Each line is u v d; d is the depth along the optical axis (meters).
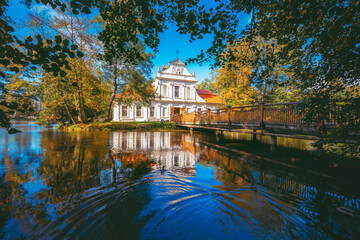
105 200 2.57
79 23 15.48
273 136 6.38
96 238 1.73
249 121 7.54
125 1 3.03
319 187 3.22
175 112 32.38
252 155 6.07
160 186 3.18
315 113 3.26
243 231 1.93
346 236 1.84
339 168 4.16
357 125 2.73
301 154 5.93
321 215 2.28
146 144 8.77
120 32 3.16
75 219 2.06
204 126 12.70
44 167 4.31
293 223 2.10
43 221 2.00
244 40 3.56
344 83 2.99
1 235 1.73
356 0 2.35
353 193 2.94
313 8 2.47
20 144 8.23
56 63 2.46
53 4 2.26
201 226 2.00
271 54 3.72
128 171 4.09
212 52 3.73
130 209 2.33
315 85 3.33
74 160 5.10
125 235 1.79
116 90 23.16
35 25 12.24
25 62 2.40
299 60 3.57
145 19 3.13
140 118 28.12
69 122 26.27
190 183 3.38
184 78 31.59
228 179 3.65
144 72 22.59
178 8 3.28
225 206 2.48
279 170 4.31
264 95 18.75
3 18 2.28
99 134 14.19
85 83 16.98
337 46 2.88
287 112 5.55
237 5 3.16
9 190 2.88
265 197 2.80
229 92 20.56
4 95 2.55
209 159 5.59
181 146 8.23
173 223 2.04
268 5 3.22
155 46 3.52
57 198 2.60
